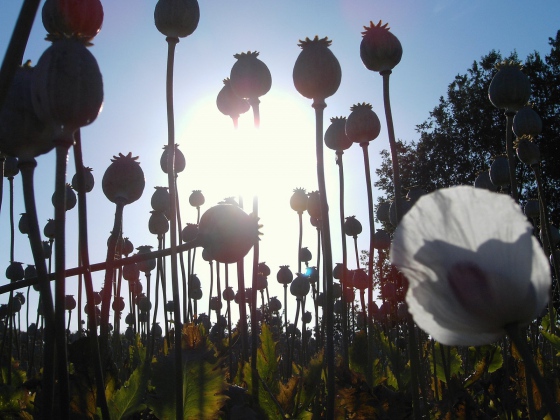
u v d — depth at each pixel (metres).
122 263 2.37
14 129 1.92
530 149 4.76
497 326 0.95
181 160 5.26
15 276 5.90
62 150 1.85
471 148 32.44
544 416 3.64
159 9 3.27
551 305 4.93
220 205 2.34
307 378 3.70
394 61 3.48
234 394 3.71
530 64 31.80
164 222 5.35
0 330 8.93
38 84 1.82
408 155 33.84
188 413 3.11
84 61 1.86
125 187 2.80
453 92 33.69
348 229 6.07
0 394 3.50
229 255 2.32
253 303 3.64
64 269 1.86
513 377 4.37
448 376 3.73
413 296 0.97
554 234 6.47
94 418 2.91
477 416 3.44
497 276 0.93
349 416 3.49
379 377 4.29
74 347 2.96
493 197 0.94
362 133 4.09
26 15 1.35
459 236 0.95
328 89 3.02
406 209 3.88
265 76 3.74
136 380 3.06
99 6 2.33
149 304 7.07
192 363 3.15
